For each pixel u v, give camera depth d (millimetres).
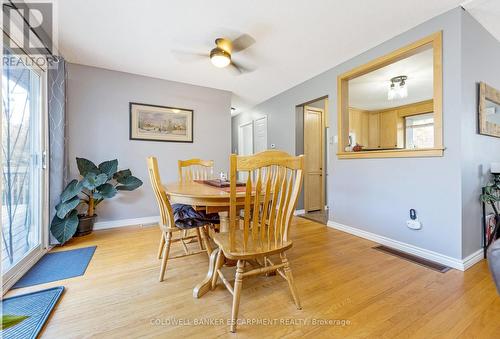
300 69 3197
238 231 1676
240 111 5797
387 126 5375
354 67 2822
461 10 1935
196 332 1215
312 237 2768
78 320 1291
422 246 2178
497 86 2402
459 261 1921
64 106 2637
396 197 2389
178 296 1535
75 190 2551
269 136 4668
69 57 2805
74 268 1926
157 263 2031
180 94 3670
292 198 1428
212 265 1635
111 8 1925
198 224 1830
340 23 2160
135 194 3352
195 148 3805
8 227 1771
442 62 2023
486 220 2215
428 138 4965
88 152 3068
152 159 1692
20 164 1976
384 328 1239
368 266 1978
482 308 1400
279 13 2008
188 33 2303
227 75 3398
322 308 1407
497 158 2420
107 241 2596
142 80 3389
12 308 1384
